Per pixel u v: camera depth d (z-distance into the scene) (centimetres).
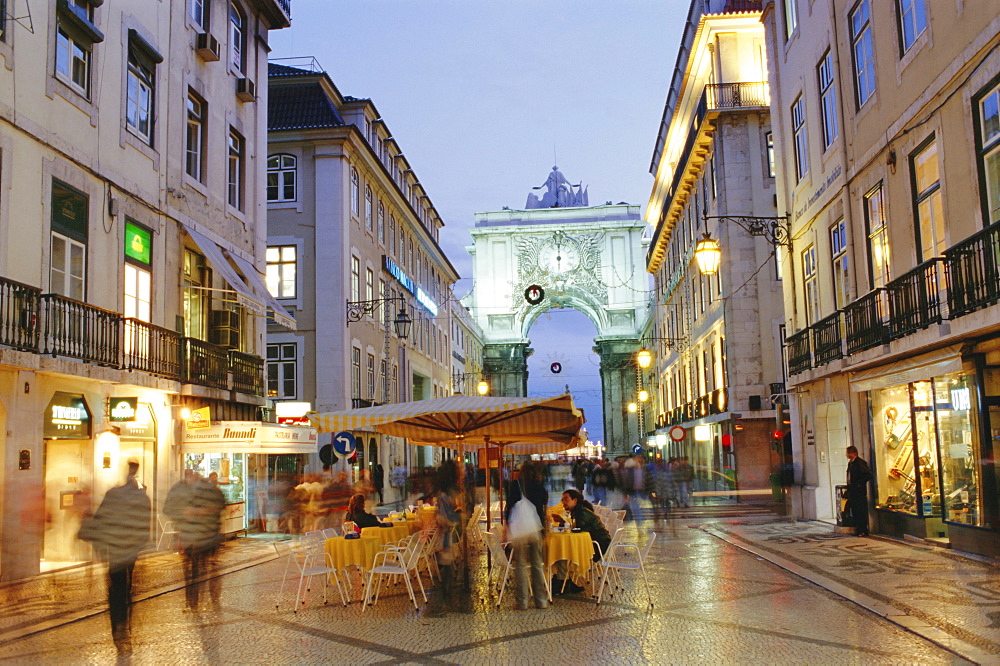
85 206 1288
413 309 3875
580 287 6544
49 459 1263
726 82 2748
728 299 2664
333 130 2641
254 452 1552
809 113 1702
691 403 3478
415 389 4200
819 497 1711
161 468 1473
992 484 1052
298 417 2223
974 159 1031
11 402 1066
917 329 1150
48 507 1240
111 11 1370
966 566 1013
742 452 2622
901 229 1262
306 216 2661
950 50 1080
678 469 2366
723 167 2689
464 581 998
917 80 1184
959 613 751
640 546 1420
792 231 1864
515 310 6556
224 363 1666
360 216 2917
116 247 1367
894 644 664
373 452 3017
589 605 891
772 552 1260
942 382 1179
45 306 1117
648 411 6003
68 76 1252
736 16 2739
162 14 1553
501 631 768
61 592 998
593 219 6644
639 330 6425
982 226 1020
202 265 1717
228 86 1852
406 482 3014
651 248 4612
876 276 1390
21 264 1120
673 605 869
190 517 878
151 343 1387
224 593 1023
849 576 987
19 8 1127
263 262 2014
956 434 1140
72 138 1246
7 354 1023
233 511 1686
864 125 1396
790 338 1833
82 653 702
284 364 2612
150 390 1421
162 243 1530
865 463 1421
